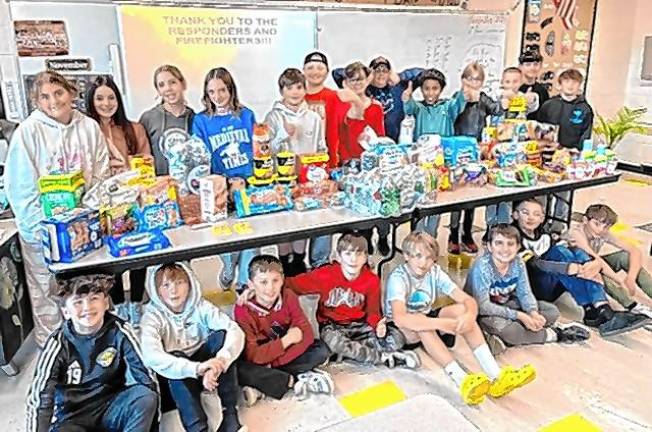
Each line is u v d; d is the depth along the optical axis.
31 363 2.79
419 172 3.03
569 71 4.26
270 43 3.85
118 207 2.45
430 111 3.99
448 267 3.94
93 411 2.08
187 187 2.77
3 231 2.86
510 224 3.30
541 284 3.22
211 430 2.27
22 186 2.59
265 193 2.89
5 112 3.74
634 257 3.25
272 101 3.96
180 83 3.29
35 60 3.28
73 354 2.06
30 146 2.55
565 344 2.96
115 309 2.51
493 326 2.83
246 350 2.46
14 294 2.80
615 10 6.80
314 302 3.17
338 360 2.77
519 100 3.98
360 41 4.14
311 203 2.97
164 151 2.98
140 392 2.10
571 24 6.49
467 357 2.82
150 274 2.55
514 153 3.61
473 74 4.04
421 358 2.82
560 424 2.32
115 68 3.44
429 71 3.99
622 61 7.05
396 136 4.12
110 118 3.19
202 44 3.63
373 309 2.83
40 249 2.68
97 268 2.25
